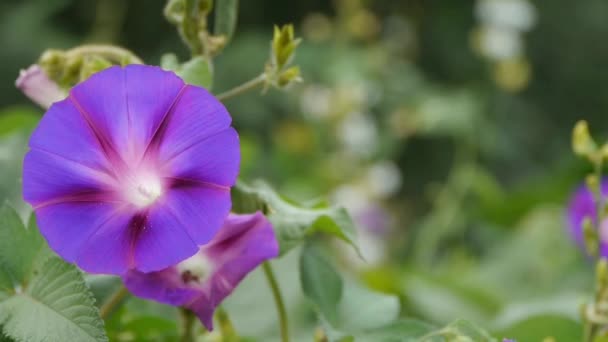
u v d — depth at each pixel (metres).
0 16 3.06
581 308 0.76
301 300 0.99
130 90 0.64
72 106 0.64
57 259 0.64
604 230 1.11
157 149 0.64
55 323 0.63
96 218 0.63
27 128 0.86
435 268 1.99
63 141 0.64
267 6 3.39
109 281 0.71
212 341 0.75
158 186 0.64
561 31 3.58
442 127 2.50
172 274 0.66
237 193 0.68
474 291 1.37
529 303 1.30
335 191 2.13
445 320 1.32
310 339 0.95
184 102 0.64
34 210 0.64
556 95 3.58
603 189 1.30
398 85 2.65
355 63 2.42
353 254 1.47
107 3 2.98
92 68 0.68
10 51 2.90
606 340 0.78
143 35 3.22
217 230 0.62
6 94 2.89
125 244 0.63
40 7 3.02
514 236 1.81
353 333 0.71
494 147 2.90
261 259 0.65
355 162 2.24
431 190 2.91
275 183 2.45
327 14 3.43
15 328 0.63
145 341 0.76
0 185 0.82
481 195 2.02
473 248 2.02
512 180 3.25
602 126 3.58
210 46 0.69
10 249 0.65
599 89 3.58
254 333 0.90
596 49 3.58
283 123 2.84
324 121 2.33
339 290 0.73
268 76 0.68
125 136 0.64
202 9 0.69
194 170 0.63
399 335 0.70
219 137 0.63
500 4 2.38
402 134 2.44
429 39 3.33
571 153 2.97
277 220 0.69
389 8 3.24
